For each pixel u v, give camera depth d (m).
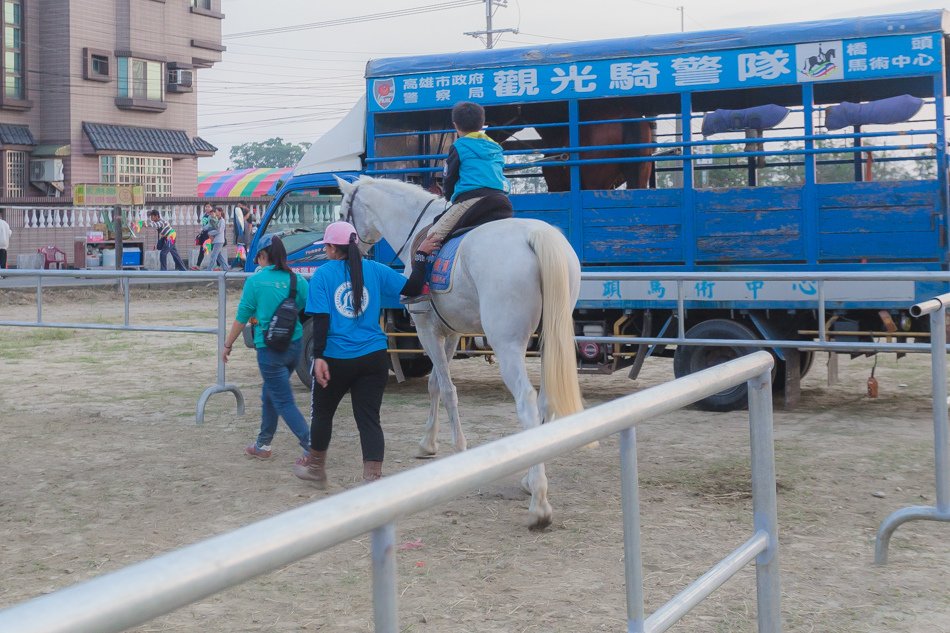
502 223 6.07
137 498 6.49
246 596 4.71
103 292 24.78
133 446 8.05
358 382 6.38
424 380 11.86
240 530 1.48
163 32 37.25
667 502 6.22
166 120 37.78
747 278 8.24
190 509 6.24
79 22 34.41
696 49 9.20
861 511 5.97
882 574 4.90
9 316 20.03
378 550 1.78
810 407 9.59
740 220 9.20
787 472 6.90
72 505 6.32
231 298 24.48
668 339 8.69
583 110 10.12
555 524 5.79
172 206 34.00
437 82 10.07
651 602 4.55
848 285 8.83
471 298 6.12
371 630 4.30
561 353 5.62
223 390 9.18
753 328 9.52
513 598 4.64
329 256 6.42
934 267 8.62
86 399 10.40
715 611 4.48
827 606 4.50
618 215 9.57
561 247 5.73
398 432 8.59
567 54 9.59
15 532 5.75
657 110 10.88
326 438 6.57
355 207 7.66
